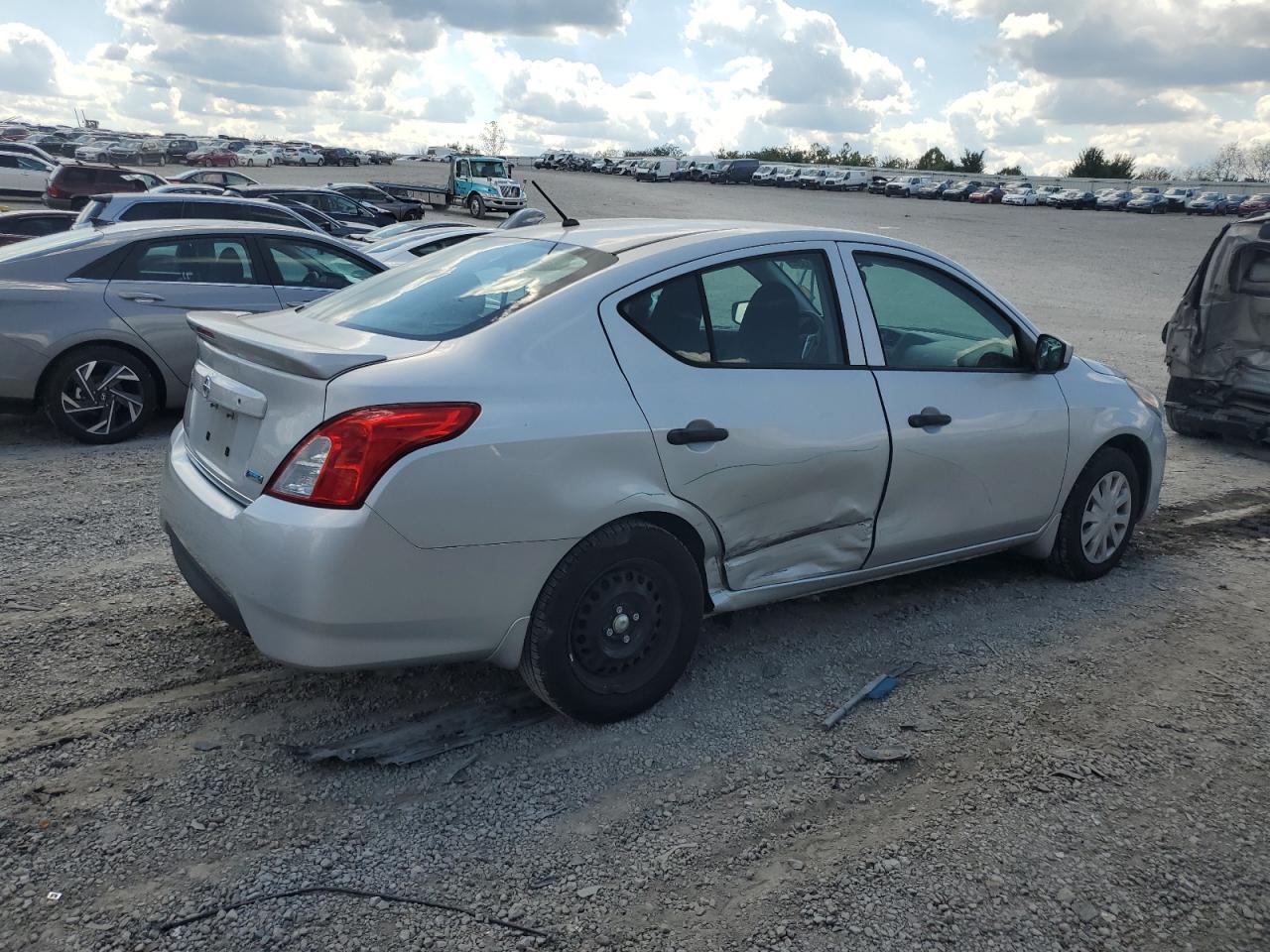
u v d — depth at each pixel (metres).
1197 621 4.46
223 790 2.93
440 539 2.86
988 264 28.30
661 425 3.22
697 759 3.21
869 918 2.52
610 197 54.50
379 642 2.89
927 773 3.18
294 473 2.84
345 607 2.80
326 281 7.83
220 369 3.30
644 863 2.71
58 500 5.56
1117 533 4.91
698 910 2.53
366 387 2.83
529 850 2.74
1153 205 64.19
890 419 3.82
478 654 3.08
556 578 3.10
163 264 7.08
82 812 2.80
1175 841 2.88
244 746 3.17
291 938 2.38
